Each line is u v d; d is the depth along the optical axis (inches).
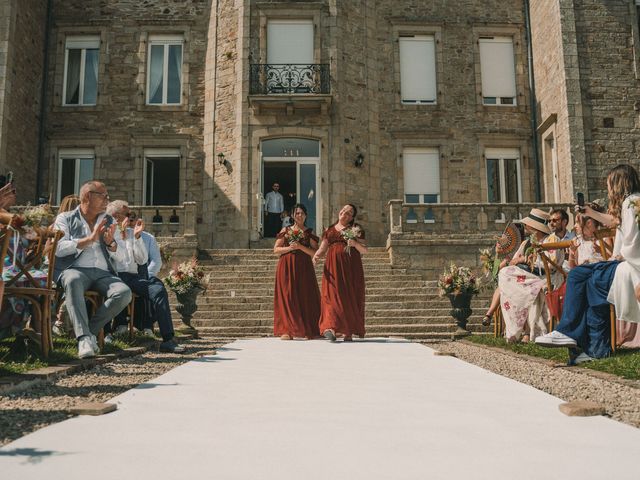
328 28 698.2
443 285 385.7
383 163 729.6
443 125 746.2
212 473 75.3
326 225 667.4
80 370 181.5
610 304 189.6
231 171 687.1
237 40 703.1
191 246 570.9
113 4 753.0
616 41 665.6
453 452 85.6
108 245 223.8
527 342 283.0
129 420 108.1
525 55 770.2
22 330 200.5
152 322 292.7
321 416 111.8
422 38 766.5
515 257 293.9
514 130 750.5
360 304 318.3
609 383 154.8
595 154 645.3
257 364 203.8
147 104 740.0
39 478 73.0
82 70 752.3
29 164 697.6
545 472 75.5
